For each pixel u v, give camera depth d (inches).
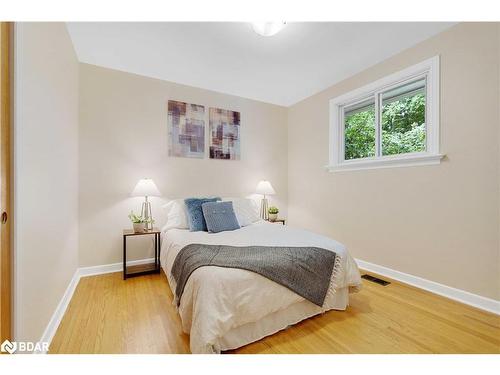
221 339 52.8
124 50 94.0
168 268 81.2
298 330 62.7
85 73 102.2
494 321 66.7
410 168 93.0
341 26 80.0
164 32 82.9
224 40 87.7
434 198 85.5
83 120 101.4
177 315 70.0
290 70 111.3
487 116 72.5
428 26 80.4
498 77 70.3
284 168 160.9
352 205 117.5
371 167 108.3
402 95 99.7
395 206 98.2
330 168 128.9
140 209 113.1
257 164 149.9
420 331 62.4
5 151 41.2
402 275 95.1
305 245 73.2
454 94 80.0
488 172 72.5
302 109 149.9
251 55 98.1
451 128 80.7
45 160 58.1
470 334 60.9
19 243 43.4
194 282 53.8
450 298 80.5
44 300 56.3
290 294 60.3
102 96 105.5
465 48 77.1
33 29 50.9
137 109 113.0
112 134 107.3
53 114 64.5
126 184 110.3
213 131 133.6
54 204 65.0
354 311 72.8
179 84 123.9
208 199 111.3
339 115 128.0
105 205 105.7
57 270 67.2
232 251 66.1
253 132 148.5
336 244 76.7
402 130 99.6
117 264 107.7
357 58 101.0
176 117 122.5
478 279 74.5
